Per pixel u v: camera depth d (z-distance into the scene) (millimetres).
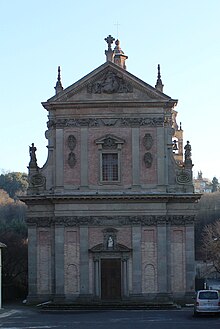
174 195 62594
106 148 63344
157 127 63344
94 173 63219
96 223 62750
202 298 50281
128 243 62594
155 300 61750
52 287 62938
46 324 45031
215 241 111125
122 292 62219
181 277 62719
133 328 41562
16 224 95625
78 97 63656
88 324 44719
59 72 65062
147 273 62312
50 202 63531
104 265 62781
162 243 62344
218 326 42156
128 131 63469
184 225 63125
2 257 79375
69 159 63375
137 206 62781
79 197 62312
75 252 62594
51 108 63906
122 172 63125
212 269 128625
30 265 63469
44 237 63750
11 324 45406
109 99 63375
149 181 63062
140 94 63625
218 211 147000
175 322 45562
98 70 63531
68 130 63719
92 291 62250
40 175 64250
